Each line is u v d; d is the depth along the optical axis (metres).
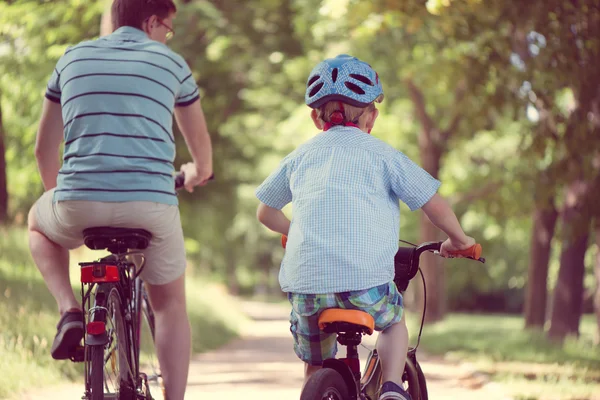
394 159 4.94
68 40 19.48
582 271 19.50
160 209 5.18
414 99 29.03
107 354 5.01
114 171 5.06
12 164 24.62
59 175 5.19
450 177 32.97
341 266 4.68
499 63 13.59
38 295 13.48
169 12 5.66
